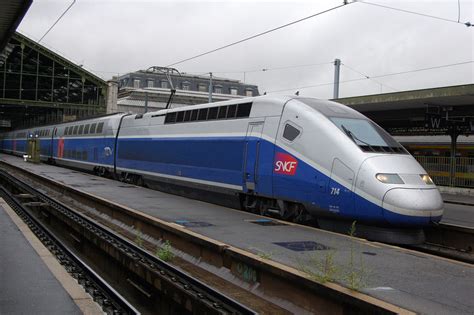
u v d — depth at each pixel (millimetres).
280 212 12438
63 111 58562
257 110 13625
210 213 12609
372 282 6242
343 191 10508
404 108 25953
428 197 9961
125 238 11516
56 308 5441
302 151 11633
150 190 19000
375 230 10242
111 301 6805
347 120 11602
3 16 11477
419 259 7695
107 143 25547
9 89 49469
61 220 15883
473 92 19656
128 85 68375
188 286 7398
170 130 18578
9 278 6535
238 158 13961
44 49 47500
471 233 11352
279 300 6629
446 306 5371
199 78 72812
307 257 7566
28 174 28469
